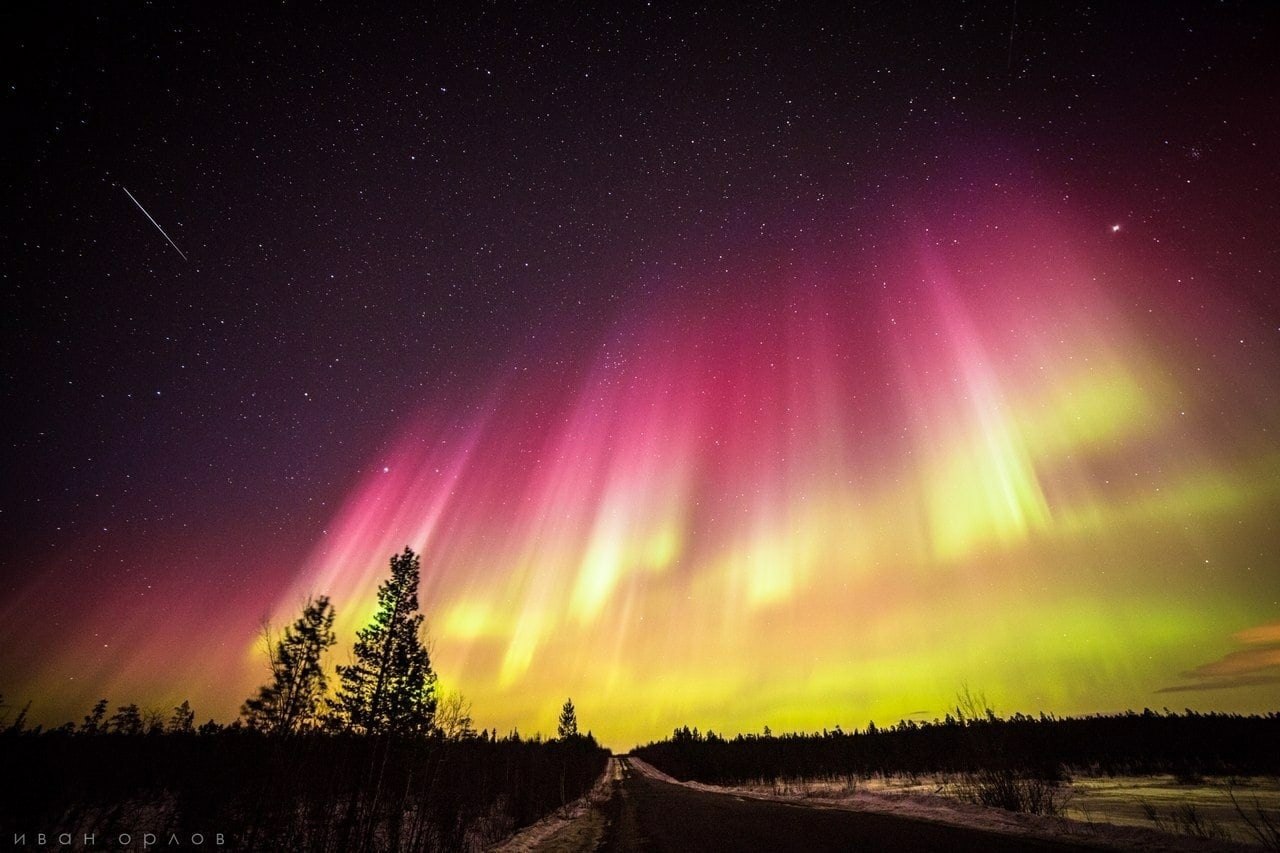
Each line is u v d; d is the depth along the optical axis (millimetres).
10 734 21625
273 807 19516
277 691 22688
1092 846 10273
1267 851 8961
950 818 15250
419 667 27812
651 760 123375
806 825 16641
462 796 26469
